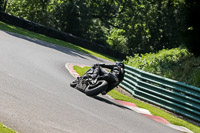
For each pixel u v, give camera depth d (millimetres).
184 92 42469
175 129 32031
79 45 167375
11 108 19719
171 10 178000
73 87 38812
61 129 18453
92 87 35812
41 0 194125
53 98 27000
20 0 199875
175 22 184250
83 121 21938
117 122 25188
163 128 29656
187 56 70062
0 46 58719
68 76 49531
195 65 60906
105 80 36062
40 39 116250
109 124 23453
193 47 62781
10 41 74688
